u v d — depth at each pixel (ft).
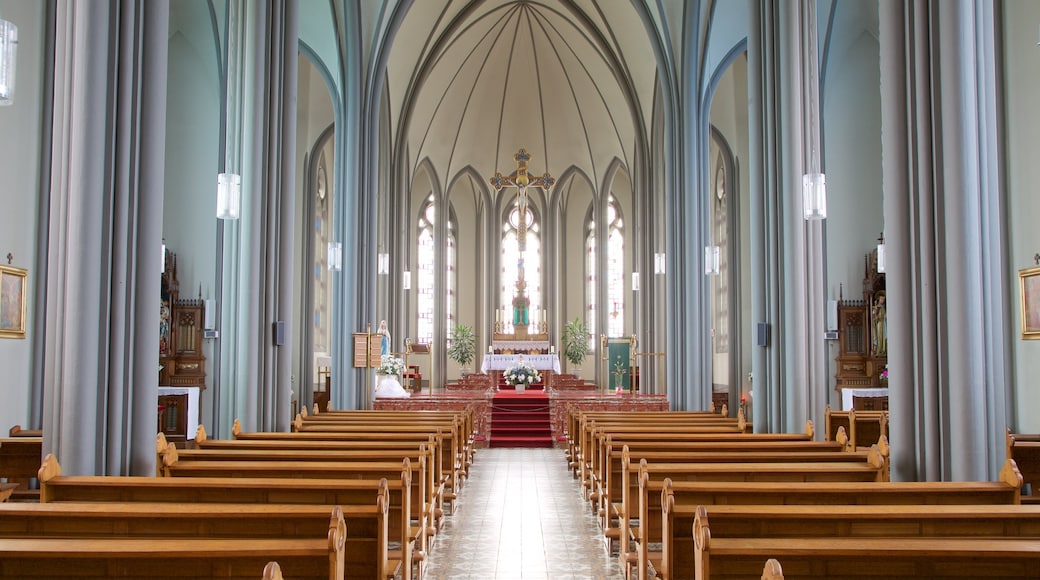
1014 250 37.93
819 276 38.45
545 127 107.55
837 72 59.26
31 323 38.47
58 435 22.62
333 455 26.18
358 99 63.10
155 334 24.88
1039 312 35.83
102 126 23.18
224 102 55.88
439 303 108.68
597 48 89.15
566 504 37.88
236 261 42.37
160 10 25.03
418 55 82.48
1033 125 36.88
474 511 36.06
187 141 56.75
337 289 61.98
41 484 19.06
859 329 56.85
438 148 104.73
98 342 23.09
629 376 105.70
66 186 22.89
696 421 44.14
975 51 24.35
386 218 86.07
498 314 102.99
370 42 64.34
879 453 22.57
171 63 57.11
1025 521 15.71
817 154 38.42
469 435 50.78
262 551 13.19
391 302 90.38
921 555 13.07
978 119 24.27
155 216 24.89
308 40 63.46
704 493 18.63
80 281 22.63
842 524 15.80
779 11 39.17
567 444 57.41
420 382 102.01
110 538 15.78
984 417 23.73
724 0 61.72
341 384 61.16
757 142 40.47
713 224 91.86
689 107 64.28
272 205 40.47
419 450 26.48
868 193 58.34
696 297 64.39
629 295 111.04
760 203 40.27
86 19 22.91
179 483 19.03
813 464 23.27
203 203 56.34
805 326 38.22
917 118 24.98
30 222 38.45
